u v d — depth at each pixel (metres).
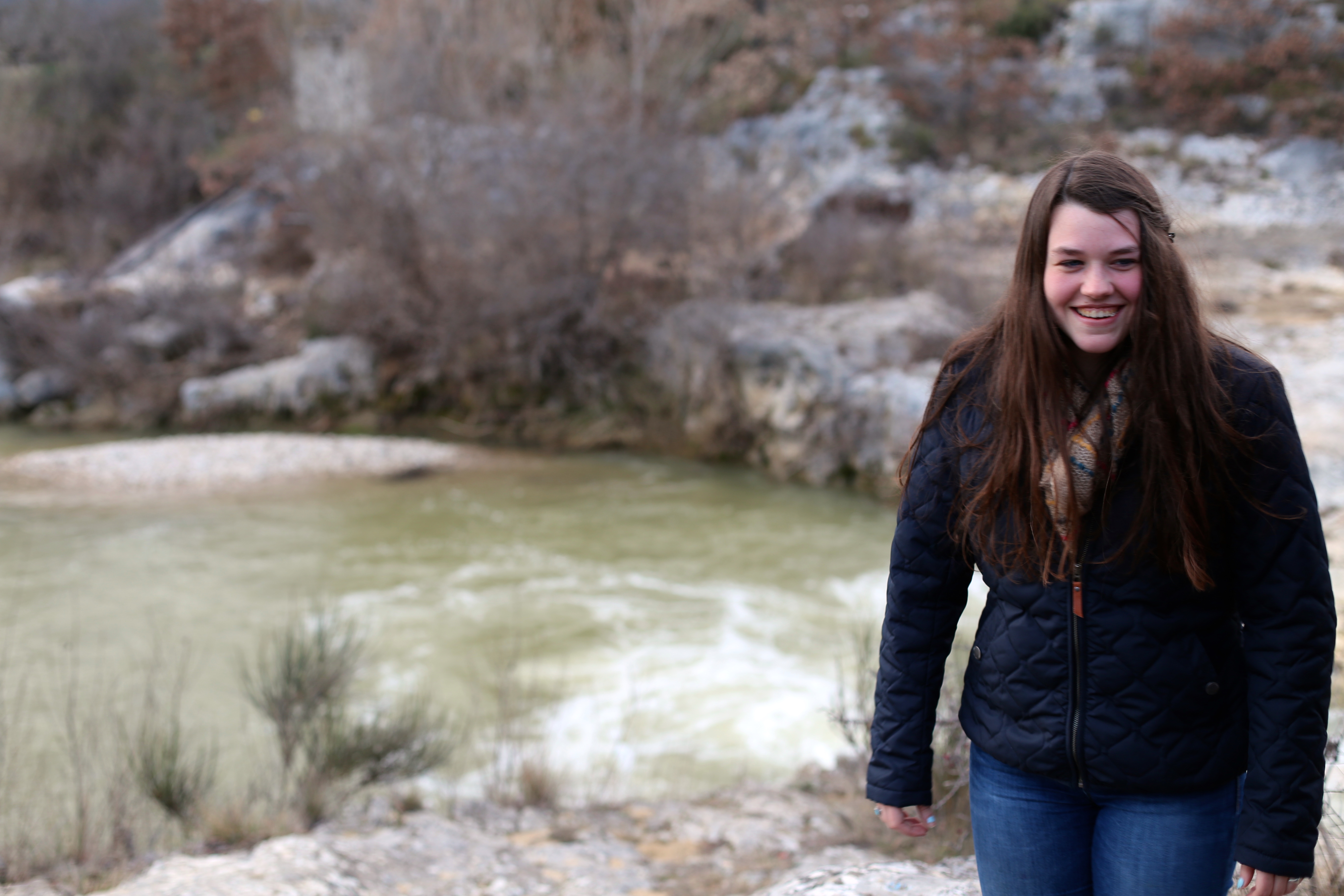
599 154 15.82
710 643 8.33
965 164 21.98
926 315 15.13
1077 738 1.45
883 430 12.83
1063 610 1.45
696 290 15.73
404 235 16.89
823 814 4.77
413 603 9.31
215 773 5.85
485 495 13.15
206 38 28.03
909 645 1.62
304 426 17.08
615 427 15.79
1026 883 1.56
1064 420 1.41
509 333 16.31
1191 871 1.44
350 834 4.56
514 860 4.25
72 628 8.73
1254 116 21.64
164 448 15.37
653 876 4.06
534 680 7.58
